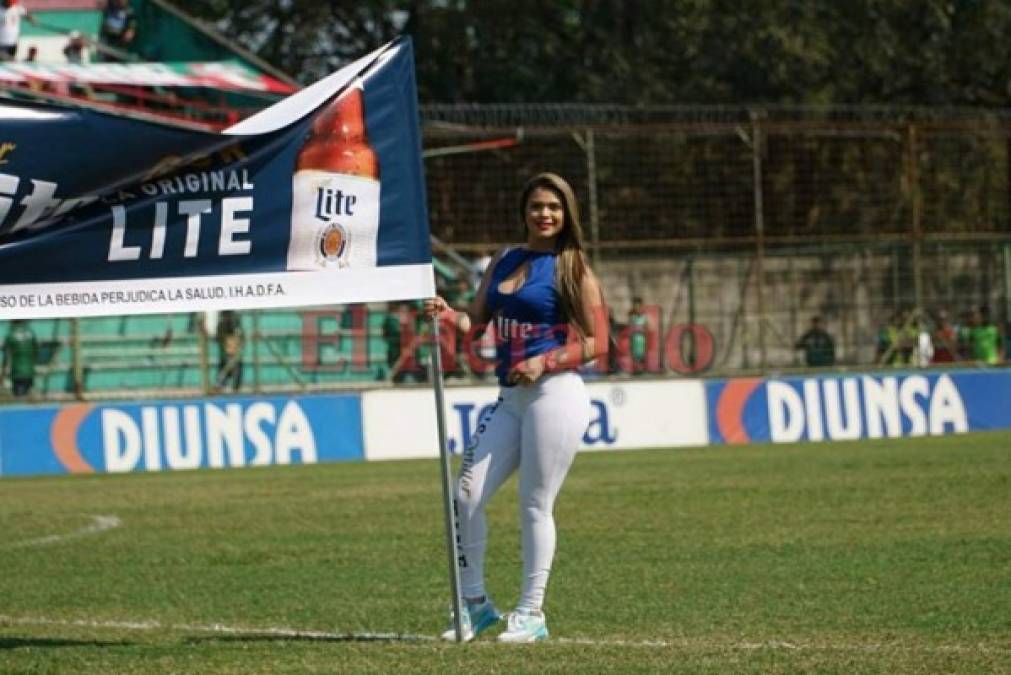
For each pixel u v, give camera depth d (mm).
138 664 17719
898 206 69562
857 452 48375
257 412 52125
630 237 67688
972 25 90500
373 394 53188
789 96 87500
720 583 23594
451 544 18594
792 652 17891
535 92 88812
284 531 31281
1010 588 22703
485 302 18453
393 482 41875
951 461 43906
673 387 55344
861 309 60812
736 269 60344
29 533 32188
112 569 26641
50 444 50656
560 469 18422
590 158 57562
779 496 35500
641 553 26938
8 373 55812
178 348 58375
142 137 17531
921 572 24297
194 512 35344
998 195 72250
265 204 17953
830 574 24250
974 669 16766
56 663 17938
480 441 18547
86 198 17484
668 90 86562
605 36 88625
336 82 18250
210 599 23234
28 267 17438
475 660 17375
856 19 88438
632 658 17484
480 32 89188
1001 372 58312
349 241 18219
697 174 67812
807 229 68812
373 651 18172
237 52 60969
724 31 87000
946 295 60969
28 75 54656
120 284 17625
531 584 18750
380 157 18359
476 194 66688
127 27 61281
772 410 56125
